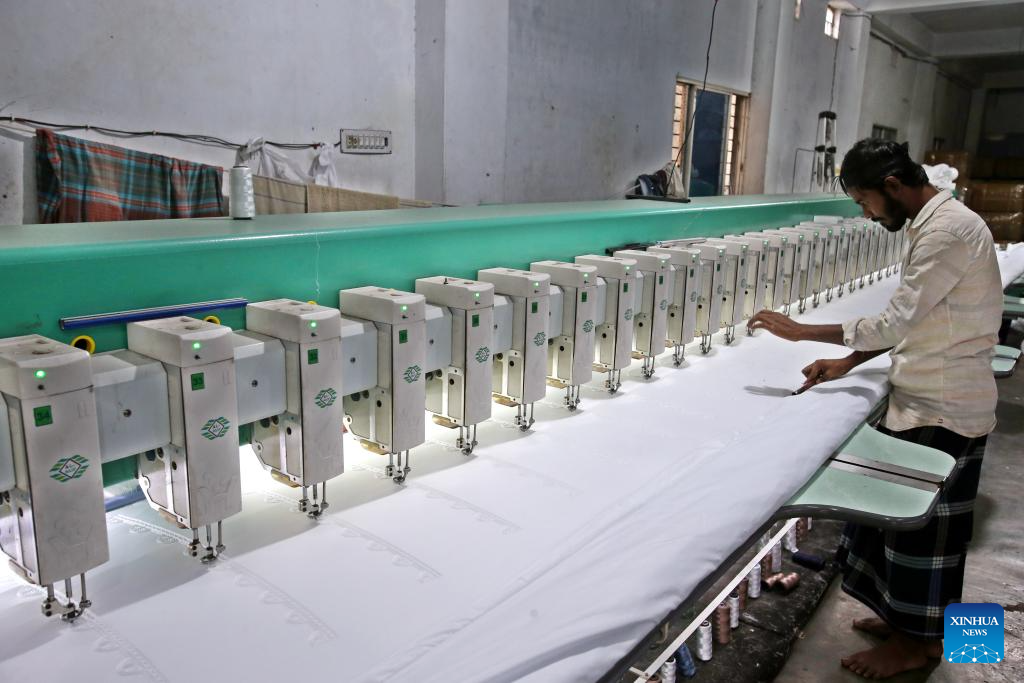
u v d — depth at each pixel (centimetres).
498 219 182
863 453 170
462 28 450
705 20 690
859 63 948
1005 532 314
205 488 112
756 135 784
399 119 459
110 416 104
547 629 95
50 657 94
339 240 148
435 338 151
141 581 111
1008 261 429
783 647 234
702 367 233
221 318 129
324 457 129
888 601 214
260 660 95
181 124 358
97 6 321
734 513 126
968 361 189
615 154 616
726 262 248
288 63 396
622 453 164
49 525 96
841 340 199
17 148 308
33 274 107
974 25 1134
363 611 105
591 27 560
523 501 140
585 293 182
